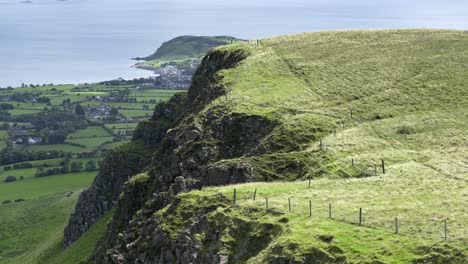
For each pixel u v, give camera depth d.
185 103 150.88
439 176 74.06
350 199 67.25
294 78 122.38
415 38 140.38
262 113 104.06
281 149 93.81
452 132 92.81
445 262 50.31
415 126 95.88
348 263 53.25
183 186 91.50
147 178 116.38
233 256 64.31
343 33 149.38
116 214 121.88
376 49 134.88
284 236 60.00
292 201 68.25
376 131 95.44
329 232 58.31
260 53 137.50
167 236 73.31
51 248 180.25
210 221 70.56
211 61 148.12
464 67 119.69
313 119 100.31
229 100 111.50
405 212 60.50
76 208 179.38
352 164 82.69
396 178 74.31
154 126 168.62
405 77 118.12
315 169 83.62
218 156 100.56
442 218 57.50
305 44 142.62
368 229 57.97
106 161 170.50
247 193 74.00
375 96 109.88
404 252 52.94
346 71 123.25
